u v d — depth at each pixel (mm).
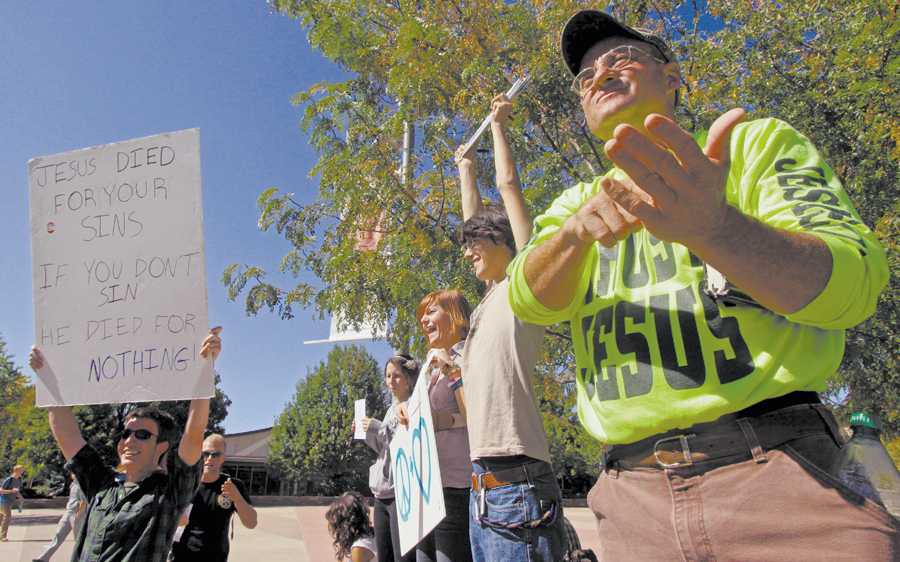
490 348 2156
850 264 833
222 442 4836
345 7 9867
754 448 989
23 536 15953
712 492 1002
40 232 3229
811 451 981
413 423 2672
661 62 1324
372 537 4609
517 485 1991
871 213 6926
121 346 3004
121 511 2979
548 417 10531
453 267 8445
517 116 8047
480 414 2100
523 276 1198
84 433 30328
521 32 8430
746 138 1153
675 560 1022
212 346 2904
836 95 6797
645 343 1108
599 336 1197
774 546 936
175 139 3135
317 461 39219
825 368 1021
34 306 3158
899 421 7324
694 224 752
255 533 15625
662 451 1062
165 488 3012
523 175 8852
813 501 928
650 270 1165
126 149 3191
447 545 2672
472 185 3127
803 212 964
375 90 10117
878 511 899
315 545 12797
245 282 9891
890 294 6398
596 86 1307
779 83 7414
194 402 2955
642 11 8297
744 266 792
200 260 2988
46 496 34688
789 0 7441
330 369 41906
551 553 1932
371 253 9023
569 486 43906
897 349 6691
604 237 965
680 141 697
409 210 8898
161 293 3002
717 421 1026
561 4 8234
